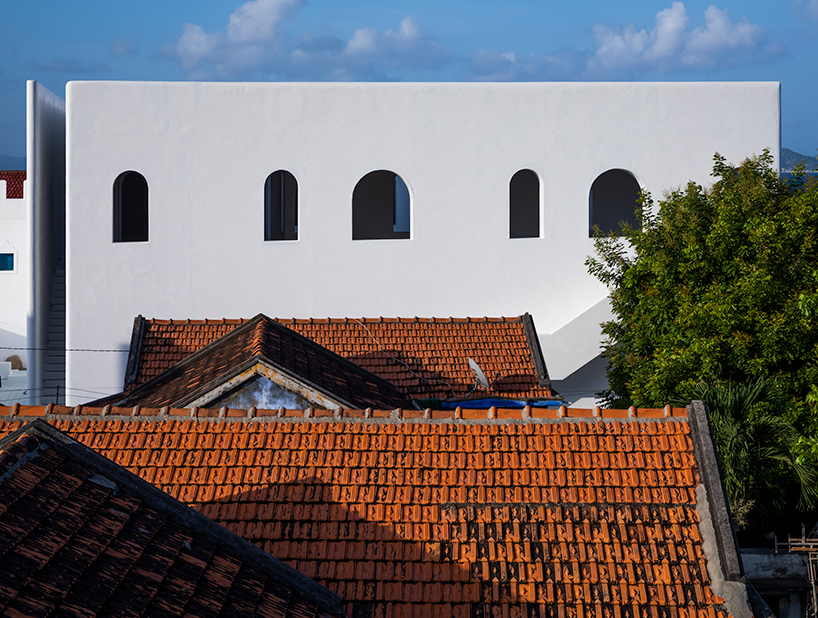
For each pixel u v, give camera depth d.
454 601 11.68
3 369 55.62
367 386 19.97
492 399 24.34
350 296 32.25
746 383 22.75
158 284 31.36
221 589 8.61
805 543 20.94
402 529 12.56
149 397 19.27
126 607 7.52
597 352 31.50
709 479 12.83
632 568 12.04
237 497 13.06
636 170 32.94
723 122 33.19
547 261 32.97
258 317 21.05
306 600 9.42
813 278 22.00
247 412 14.48
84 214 30.89
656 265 24.36
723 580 11.70
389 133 31.86
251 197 31.53
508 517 12.69
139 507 9.21
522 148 32.44
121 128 30.83
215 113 31.16
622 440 13.71
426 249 32.41
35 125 33.56
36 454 9.02
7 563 7.21
